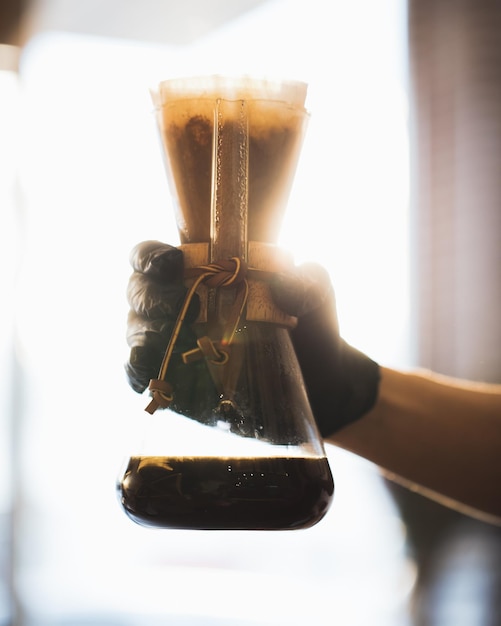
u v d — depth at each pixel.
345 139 3.07
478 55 2.87
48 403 3.34
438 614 1.87
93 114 3.29
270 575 2.53
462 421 0.86
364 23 3.08
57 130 3.32
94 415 3.35
